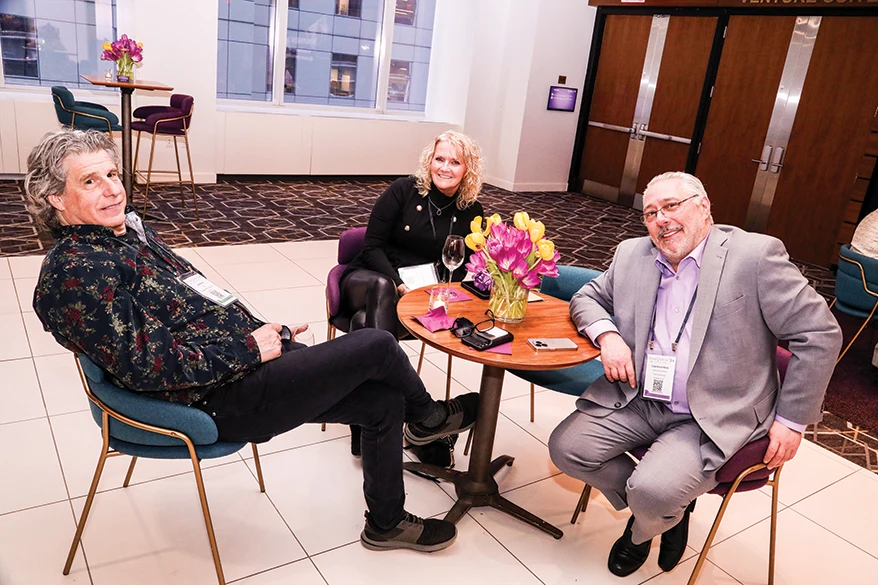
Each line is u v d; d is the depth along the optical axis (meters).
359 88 9.07
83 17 6.86
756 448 1.96
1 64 6.65
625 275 2.21
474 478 2.47
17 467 2.44
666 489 1.94
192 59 7.09
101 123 5.75
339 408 2.00
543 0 8.43
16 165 6.55
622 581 2.18
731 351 1.98
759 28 7.14
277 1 8.01
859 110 6.37
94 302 1.64
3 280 4.18
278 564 2.10
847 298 3.83
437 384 3.43
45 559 2.03
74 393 2.98
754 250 1.98
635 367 2.13
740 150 7.49
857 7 6.27
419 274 2.78
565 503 2.58
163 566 2.04
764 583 2.25
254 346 1.85
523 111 8.92
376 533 2.18
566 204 8.76
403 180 2.93
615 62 8.85
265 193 7.47
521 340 2.14
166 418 1.75
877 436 3.39
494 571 2.17
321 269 5.04
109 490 2.37
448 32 9.24
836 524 2.61
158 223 5.83
